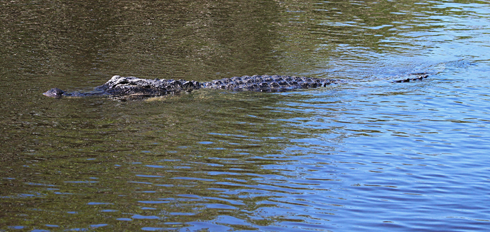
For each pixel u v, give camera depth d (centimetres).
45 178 953
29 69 1723
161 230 788
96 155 1067
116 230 783
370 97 1580
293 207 873
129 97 1534
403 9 3050
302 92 1634
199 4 2988
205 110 1423
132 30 2361
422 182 982
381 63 2012
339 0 3238
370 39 2383
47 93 1479
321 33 2453
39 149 1088
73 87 1571
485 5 3206
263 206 873
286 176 995
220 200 889
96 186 927
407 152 1131
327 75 1847
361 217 846
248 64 1939
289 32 2447
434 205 894
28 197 879
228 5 2988
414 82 1770
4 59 1822
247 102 1511
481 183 980
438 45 2303
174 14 2720
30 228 783
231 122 1317
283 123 1320
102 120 1301
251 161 1062
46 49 1988
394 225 824
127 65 1848
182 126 1274
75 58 1897
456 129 1288
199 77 1762
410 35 2475
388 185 968
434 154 1123
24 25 2341
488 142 1197
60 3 2842
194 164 1037
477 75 1855
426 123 1333
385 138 1218
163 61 1927
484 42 2361
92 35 2244
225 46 2170
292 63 1977
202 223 812
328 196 917
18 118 1276
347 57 2089
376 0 3269
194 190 923
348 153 1119
